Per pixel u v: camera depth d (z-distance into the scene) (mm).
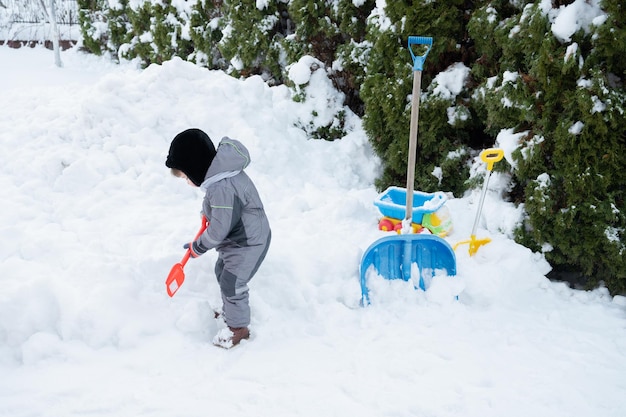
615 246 3666
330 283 3617
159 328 3154
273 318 3346
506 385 2850
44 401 2623
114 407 2604
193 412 2598
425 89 4863
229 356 3023
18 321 3000
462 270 3762
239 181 2910
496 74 4449
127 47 9062
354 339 3223
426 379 2883
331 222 4305
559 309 3627
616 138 3654
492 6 4348
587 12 3654
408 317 3443
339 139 5805
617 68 3734
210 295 3420
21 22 10398
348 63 5645
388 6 4703
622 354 3127
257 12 6703
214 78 5703
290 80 5973
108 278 3289
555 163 3871
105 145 4852
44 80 7859
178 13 8180
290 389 2789
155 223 4086
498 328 3355
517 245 3941
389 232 4148
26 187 4387
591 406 2705
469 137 4867
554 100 3834
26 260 3553
